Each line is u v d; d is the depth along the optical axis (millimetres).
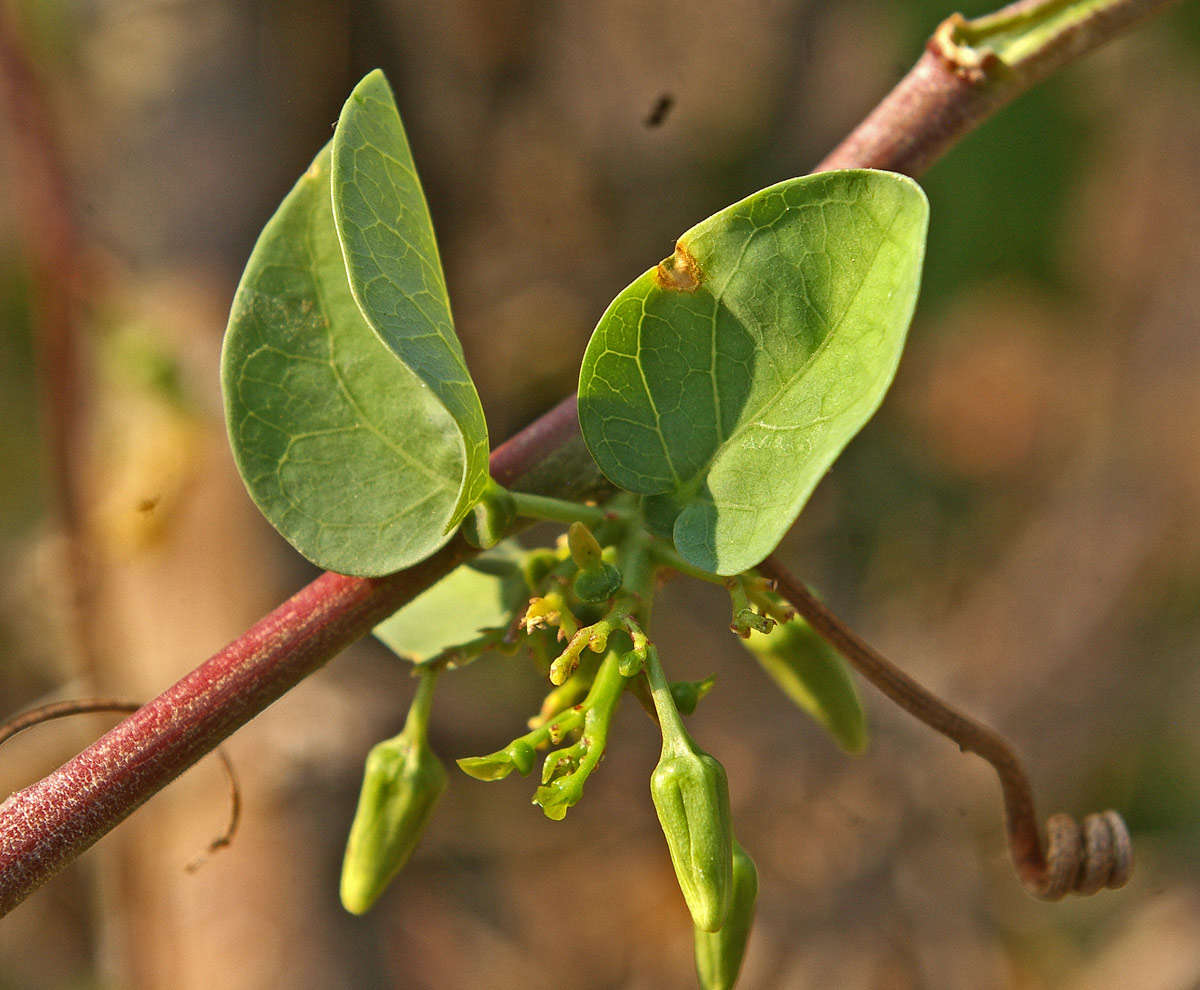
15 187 708
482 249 992
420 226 334
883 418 1116
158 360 648
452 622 365
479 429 330
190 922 657
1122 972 948
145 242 665
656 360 333
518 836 1014
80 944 878
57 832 334
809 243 328
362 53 868
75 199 657
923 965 951
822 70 991
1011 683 1056
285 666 339
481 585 366
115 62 682
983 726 360
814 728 1020
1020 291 973
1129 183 1000
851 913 962
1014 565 1096
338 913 676
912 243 323
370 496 343
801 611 349
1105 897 992
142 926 665
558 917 1011
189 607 651
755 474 331
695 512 333
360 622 340
